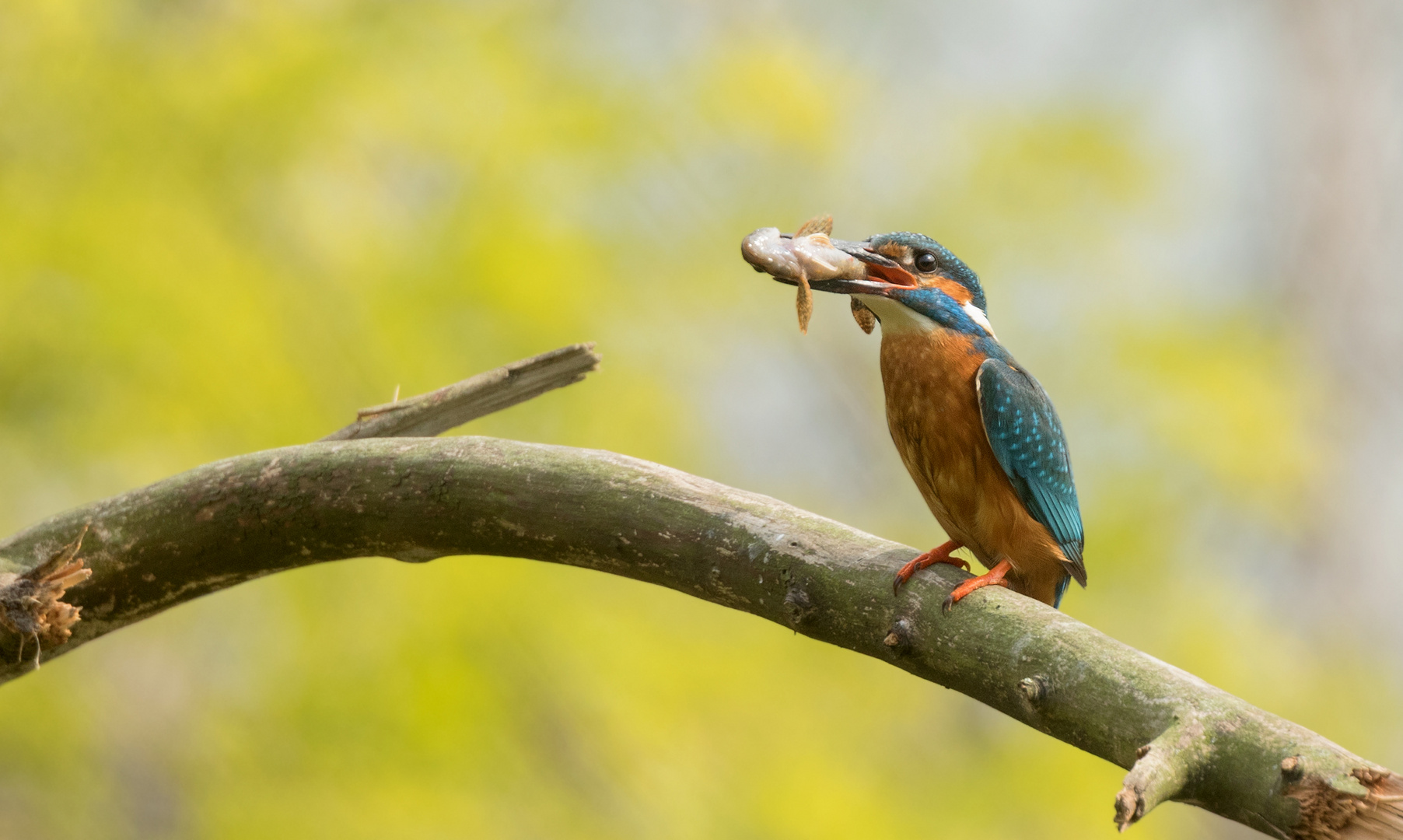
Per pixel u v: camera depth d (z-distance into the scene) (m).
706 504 4.70
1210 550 17.41
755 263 6.30
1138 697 3.83
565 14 15.81
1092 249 17.30
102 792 14.48
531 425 13.26
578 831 12.55
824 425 21.97
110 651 15.38
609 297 14.39
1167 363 16.17
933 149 18.58
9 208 12.37
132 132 13.02
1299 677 16.69
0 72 12.91
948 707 16.36
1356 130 23.98
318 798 12.12
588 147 14.37
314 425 12.36
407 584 12.21
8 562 5.09
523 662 12.46
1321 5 24.14
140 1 13.94
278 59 13.20
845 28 19.12
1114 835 14.95
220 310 12.26
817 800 13.41
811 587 4.53
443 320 13.26
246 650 13.66
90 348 11.97
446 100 14.08
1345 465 21.62
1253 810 3.57
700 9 17.72
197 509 5.14
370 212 14.13
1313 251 23.81
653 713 12.90
